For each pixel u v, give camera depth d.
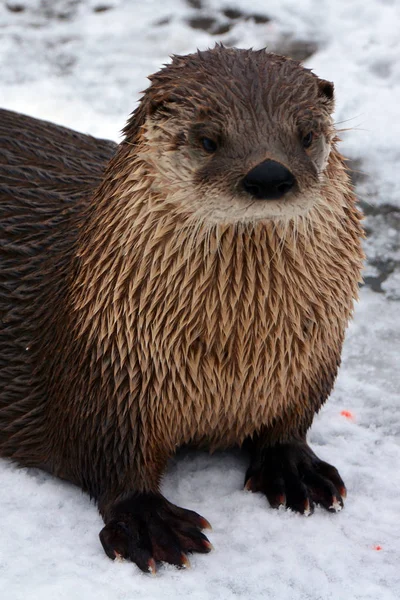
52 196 7.92
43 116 11.78
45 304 7.35
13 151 8.39
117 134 11.53
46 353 7.25
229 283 6.41
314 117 6.27
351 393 8.59
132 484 6.95
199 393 6.77
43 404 7.32
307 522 6.97
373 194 10.70
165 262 6.36
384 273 9.97
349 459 7.73
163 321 6.52
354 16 13.30
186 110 6.21
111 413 6.81
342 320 6.93
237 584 6.32
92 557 6.54
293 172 5.98
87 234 6.83
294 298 6.56
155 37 13.22
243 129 6.06
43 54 12.96
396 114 11.66
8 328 7.51
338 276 6.69
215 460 7.68
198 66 6.45
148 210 6.31
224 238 6.28
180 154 6.19
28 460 7.44
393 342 9.25
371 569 6.50
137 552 6.50
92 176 8.15
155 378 6.69
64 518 6.95
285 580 6.36
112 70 12.64
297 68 6.50
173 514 6.84
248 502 7.19
